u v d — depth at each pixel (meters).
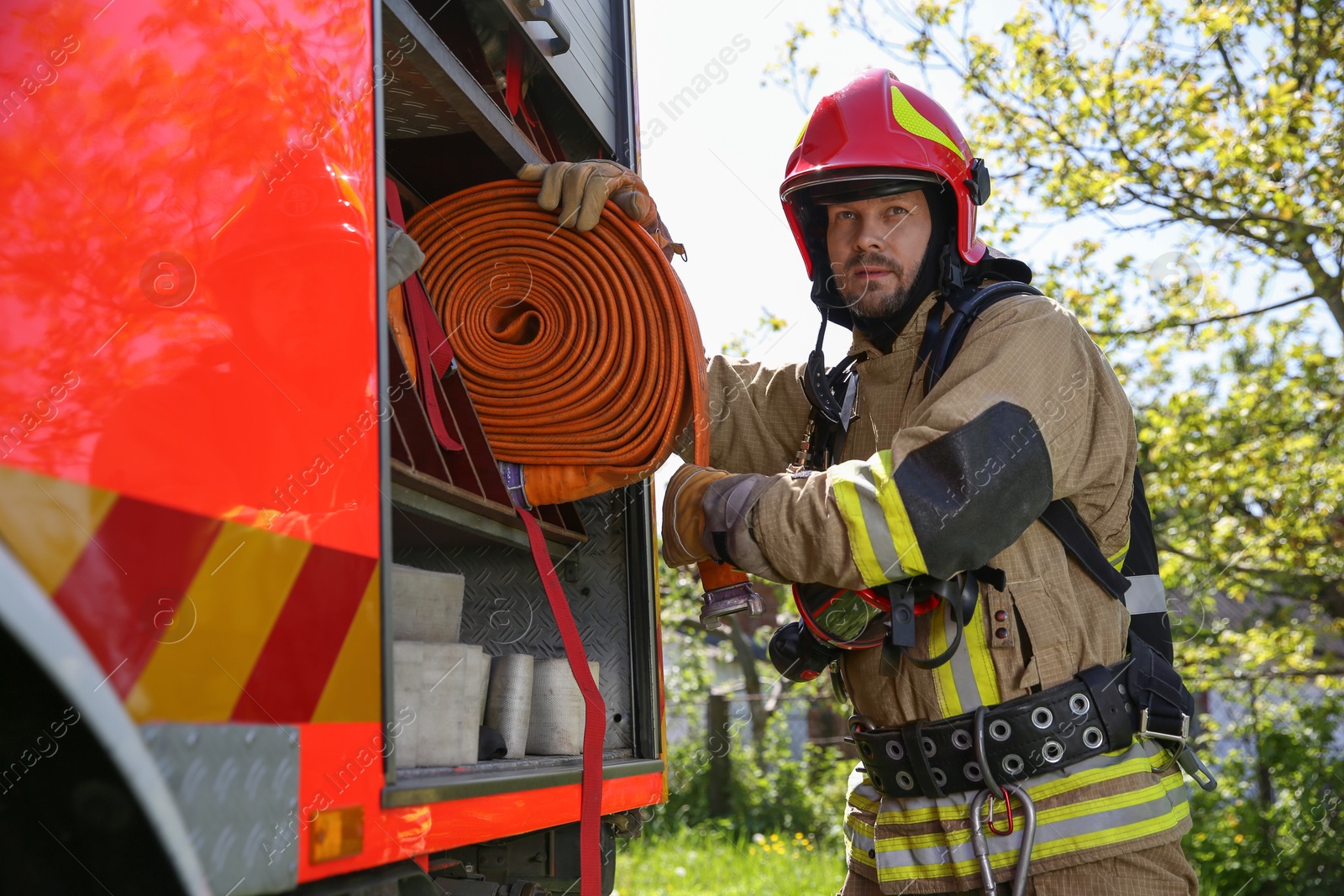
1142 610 1.83
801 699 9.90
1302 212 5.73
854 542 1.57
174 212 0.90
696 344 1.78
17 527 0.74
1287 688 7.67
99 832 0.81
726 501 1.72
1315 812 6.54
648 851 7.40
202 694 0.84
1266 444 6.29
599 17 2.34
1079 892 1.62
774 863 7.07
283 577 0.94
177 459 0.85
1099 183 5.91
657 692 2.17
